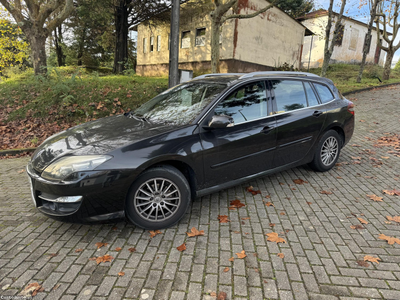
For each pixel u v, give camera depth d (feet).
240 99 11.42
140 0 53.31
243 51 48.60
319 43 77.56
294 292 6.94
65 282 7.38
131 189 9.11
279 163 12.67
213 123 9.82
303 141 13.26
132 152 9.05
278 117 12.18
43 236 9.62
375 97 42.75
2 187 14.32
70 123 26.63
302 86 13.61
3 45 42.47
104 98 30.42
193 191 10.57
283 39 58.23
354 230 9.66
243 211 11.11
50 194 8.91
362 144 20.51
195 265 7.99
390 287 7.04
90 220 8.88
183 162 9.86
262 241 9.12
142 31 69.97
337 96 15.15
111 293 6.97
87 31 80.53
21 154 21.07
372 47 90.89
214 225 10.14
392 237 9.14
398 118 28.78
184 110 11.30
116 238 9.43
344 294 6.84
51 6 35.17
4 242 9.27
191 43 55.72
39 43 35.86
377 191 12.76
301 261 8.11
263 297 6.79
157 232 9.71
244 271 7.72
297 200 12.00
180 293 6.94
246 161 11.43
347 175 14.73
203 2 51.34
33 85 32.99
